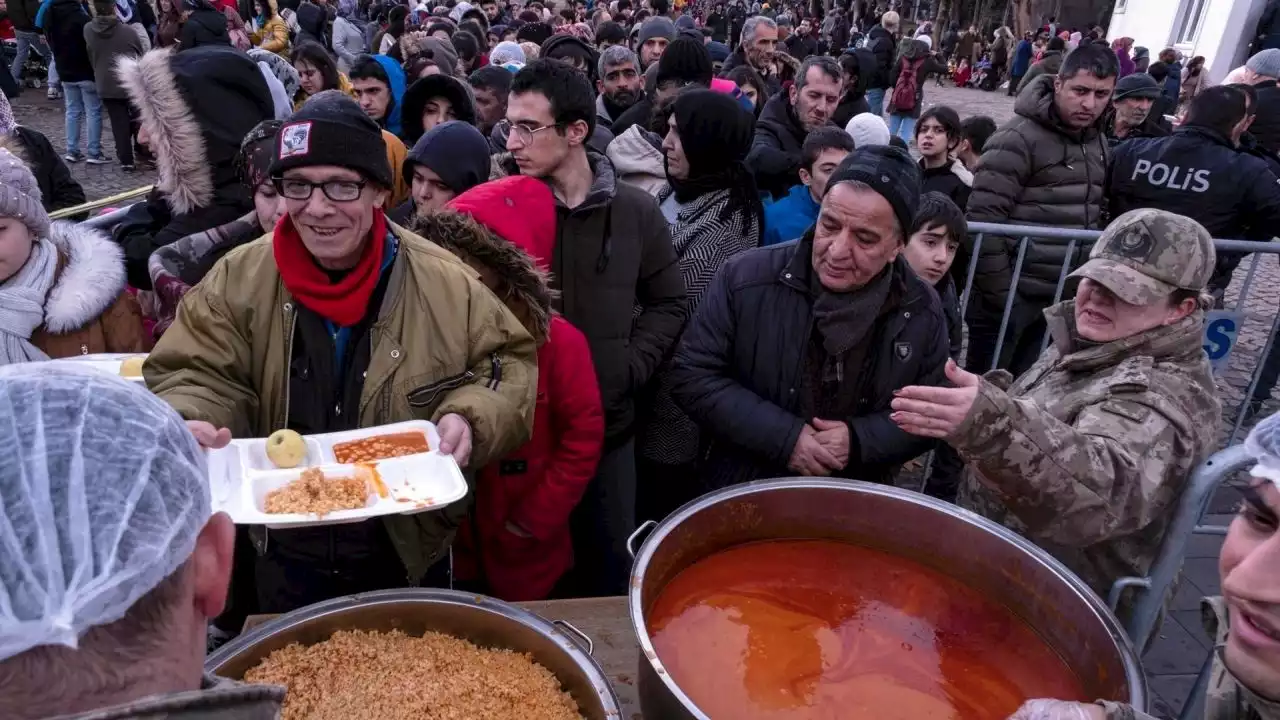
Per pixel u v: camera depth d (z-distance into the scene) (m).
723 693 1.25
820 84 4.18
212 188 2.62
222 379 1.57
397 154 3.48
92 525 0.53
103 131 9.17
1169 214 1.70
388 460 1.49
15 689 0.49
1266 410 4.54
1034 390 1.92
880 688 1.29
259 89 2.68
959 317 2.99
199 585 0.65
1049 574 1.37
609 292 2.46
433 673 1.25
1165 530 1.67
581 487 2.07
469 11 9.94
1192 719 1.99
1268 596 0.85
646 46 6.66
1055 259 3.75
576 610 1.56
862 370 2.04
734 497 1.50
